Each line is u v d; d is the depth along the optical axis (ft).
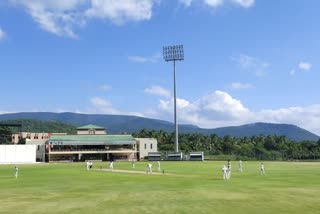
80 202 113.29
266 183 167.63
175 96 546.26
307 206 101.50
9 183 184.24
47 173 262.06
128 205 105.91
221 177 207.92
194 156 515.09
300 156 524.11
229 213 92.27
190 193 131.44
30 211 98.37
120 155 591.78
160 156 538.88
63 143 560.20
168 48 554.87
